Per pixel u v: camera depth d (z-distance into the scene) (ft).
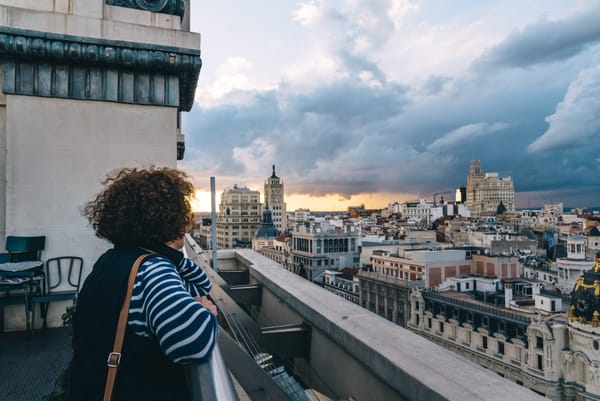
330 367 9.85
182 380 3.48
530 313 173.68
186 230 4.48
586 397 142.31
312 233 377.91
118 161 14.90
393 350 7.48
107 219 4.09
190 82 17.34
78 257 14.21
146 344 3.35
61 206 14.21
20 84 13.82
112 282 3.53
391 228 562.66
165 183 4.36
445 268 256.32
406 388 6.48
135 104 15.19
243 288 17.03
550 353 152.35
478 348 185.78
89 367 3.40
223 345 5.44
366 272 287.69
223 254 24.84
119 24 14.43
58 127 14.28
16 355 11.10
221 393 2.82
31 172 13.93
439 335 206.39
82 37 13.92
